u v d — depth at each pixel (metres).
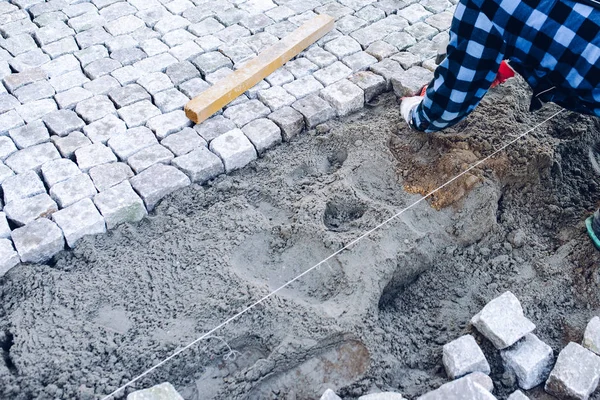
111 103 3.49
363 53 3.87
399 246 2.77
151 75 3.67
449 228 2.93
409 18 4.16
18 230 2.83
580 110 2.47
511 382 2.40
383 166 3.15
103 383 2.33
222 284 2.65
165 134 3.34
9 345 2.50
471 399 2.16
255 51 3.85
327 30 4.02
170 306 2.60
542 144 3.17
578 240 2.86
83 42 3.87
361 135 3.32
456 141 3.21
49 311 2.57
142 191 3.03
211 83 3.63
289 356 2.41
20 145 3.23
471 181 2.98
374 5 4.28
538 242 2.92
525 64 2.32
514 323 2.44
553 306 2.67
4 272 2.73
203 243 2.85
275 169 3.23
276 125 3.38
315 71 3.76
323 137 3.35
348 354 2.46
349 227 2.90
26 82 3.57
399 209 2.96
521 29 2.18
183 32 4.00
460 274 2.80
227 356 2.47
